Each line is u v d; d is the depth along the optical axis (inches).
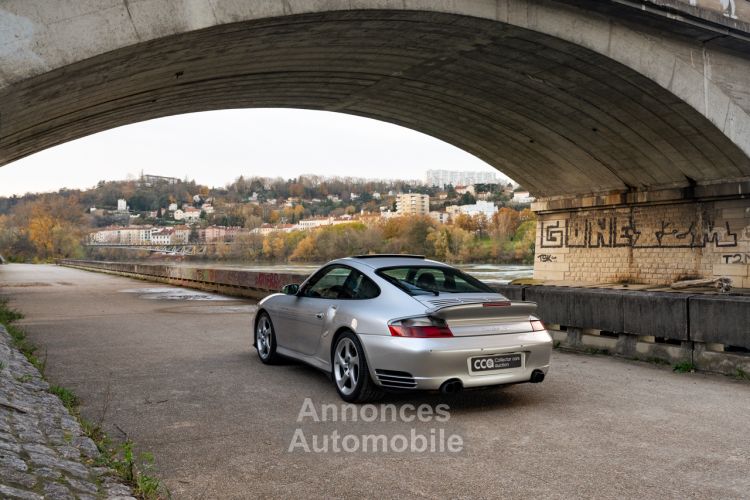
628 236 1186.0
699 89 829.8
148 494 134.0
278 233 5629.9
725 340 278.2
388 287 231.5
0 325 402.9
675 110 858.1
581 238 1294.3
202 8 444.5
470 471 158.4
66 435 169.2
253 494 142.3
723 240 1018.1
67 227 6048.2
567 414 216.1
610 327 331.9
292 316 280.7
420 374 205.5
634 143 1008.9
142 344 381.4
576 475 155.3
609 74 799.1
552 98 926.4
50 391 229.3
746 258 981.8
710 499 139.5
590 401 235.3
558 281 1339.8
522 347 219.8
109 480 138.9
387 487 147.2
